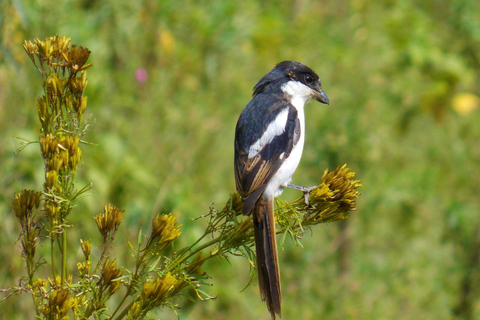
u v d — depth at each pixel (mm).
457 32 16953
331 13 15305
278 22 14312
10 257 8812
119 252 9586
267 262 6027
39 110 5211
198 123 12578
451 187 14281
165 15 12836
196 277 5062
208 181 12359
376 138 13656
